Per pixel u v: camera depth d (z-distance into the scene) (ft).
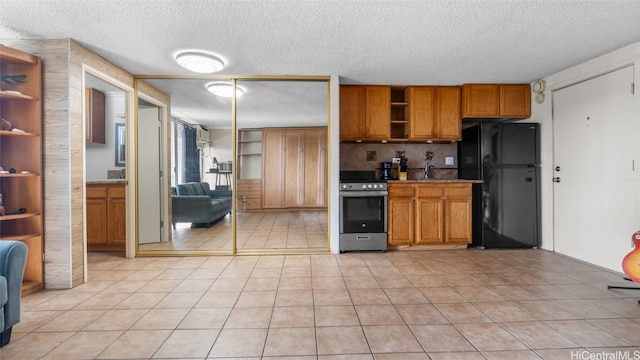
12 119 8.19
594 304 7.20
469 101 12.67
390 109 12.91
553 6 6.78
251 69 10.96
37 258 8.27
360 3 6.66
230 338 5.78
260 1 6.59
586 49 9.25
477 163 12.51
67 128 8.29
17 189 8.27
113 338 5.78
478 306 7.11
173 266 10.36
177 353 5.31
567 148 11.28
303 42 8.66
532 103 12.75
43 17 7.21
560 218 11.66
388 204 12.19
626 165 9.25
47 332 6.01
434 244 12.45
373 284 8.57
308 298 7.63
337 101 11.69
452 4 6.70
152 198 13.75
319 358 5.14
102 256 11.69
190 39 8.47
